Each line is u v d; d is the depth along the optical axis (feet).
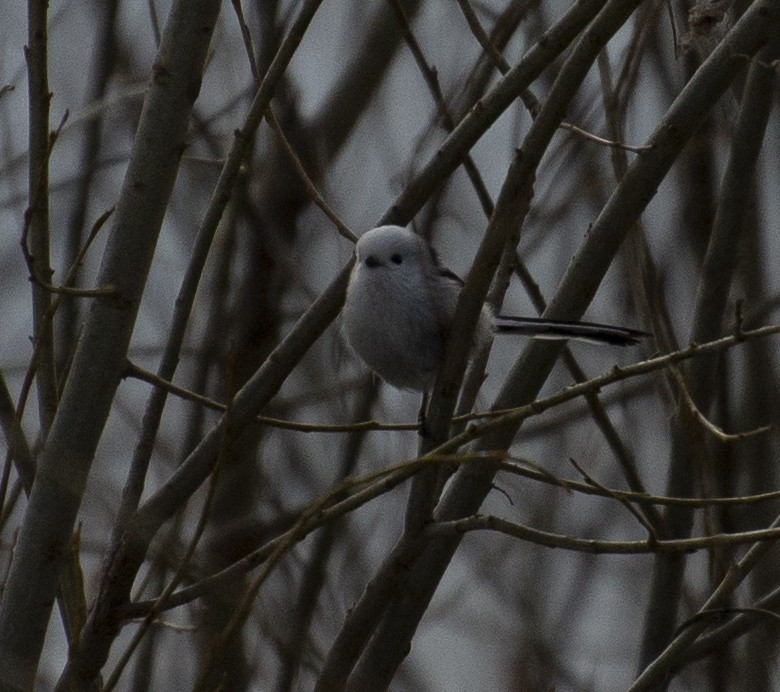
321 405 40.65
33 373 19.56
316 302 22.08
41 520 20.31
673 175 35.37
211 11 21.44
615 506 38.55
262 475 37.73
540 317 24.58
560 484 17.52
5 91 23.59
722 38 24.11
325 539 31.55
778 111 36.01
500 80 21.50
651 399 38.55
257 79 22.66
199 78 21.45
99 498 26.76
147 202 21.06
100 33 33.14
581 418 36.65
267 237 37.78
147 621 17.56
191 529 35.40
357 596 33.12
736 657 33.55
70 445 20.56
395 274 23.88
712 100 22.40
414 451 36.96
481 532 37.83
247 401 21.75
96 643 20.95
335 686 20.97
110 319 20.81
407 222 24.56
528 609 35.45
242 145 21.58
